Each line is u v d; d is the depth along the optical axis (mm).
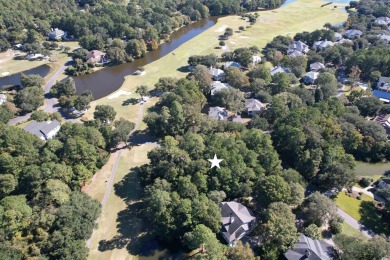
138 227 97062
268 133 129875
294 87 160625
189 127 130500
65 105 157750
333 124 124625
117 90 177250
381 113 146625
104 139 124062
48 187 94688
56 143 114000
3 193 99688
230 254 80812
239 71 174125
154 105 159750
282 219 85625
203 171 102000
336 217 93250
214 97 155750
